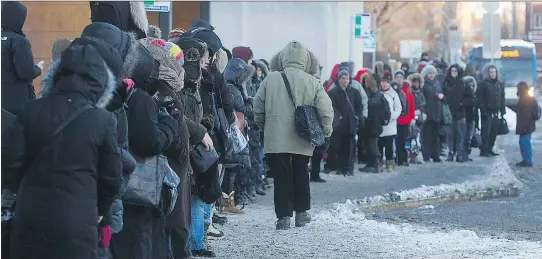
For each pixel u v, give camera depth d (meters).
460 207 25.81
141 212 11.77
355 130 31.25
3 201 10.79
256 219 21.16
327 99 19.41
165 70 12.75
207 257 16.05
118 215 10.97
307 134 19.20
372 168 33.12
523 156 37.88
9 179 9.87
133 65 11.38
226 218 20.38
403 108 35.19
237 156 17.30
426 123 37.66
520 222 23.02
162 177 11.77
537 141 52.44
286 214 19.58
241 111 20.34
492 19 47.41
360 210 24.06
